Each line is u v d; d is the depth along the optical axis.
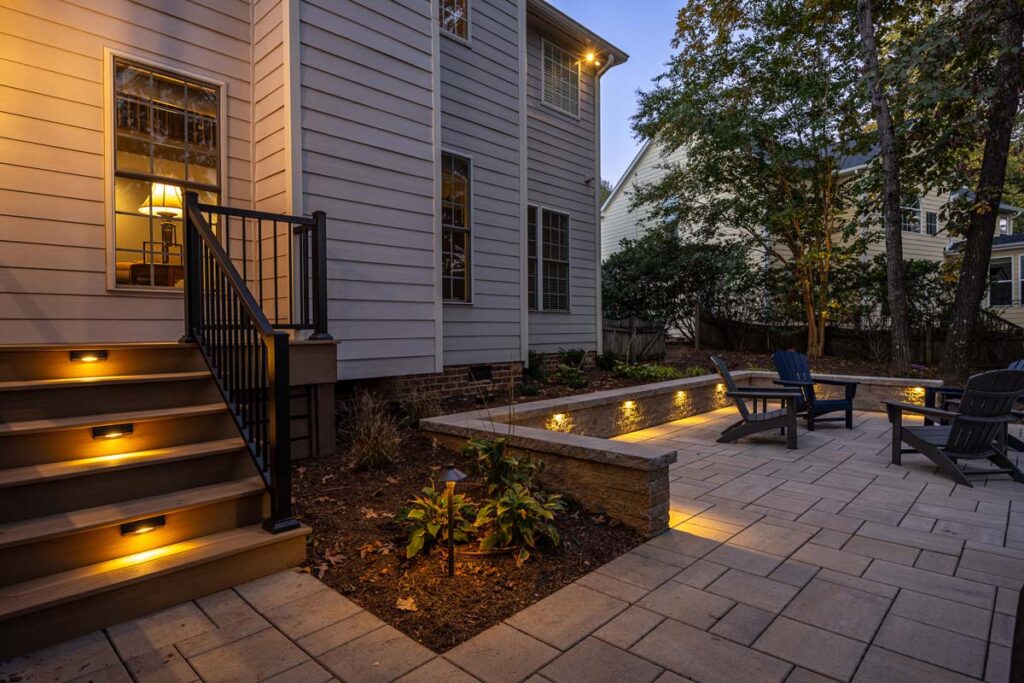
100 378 3.13
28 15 4.23
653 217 14.32
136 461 2.71
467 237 7.23
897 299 9.60
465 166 7.29
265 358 2.81
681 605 2.42
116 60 4.61
